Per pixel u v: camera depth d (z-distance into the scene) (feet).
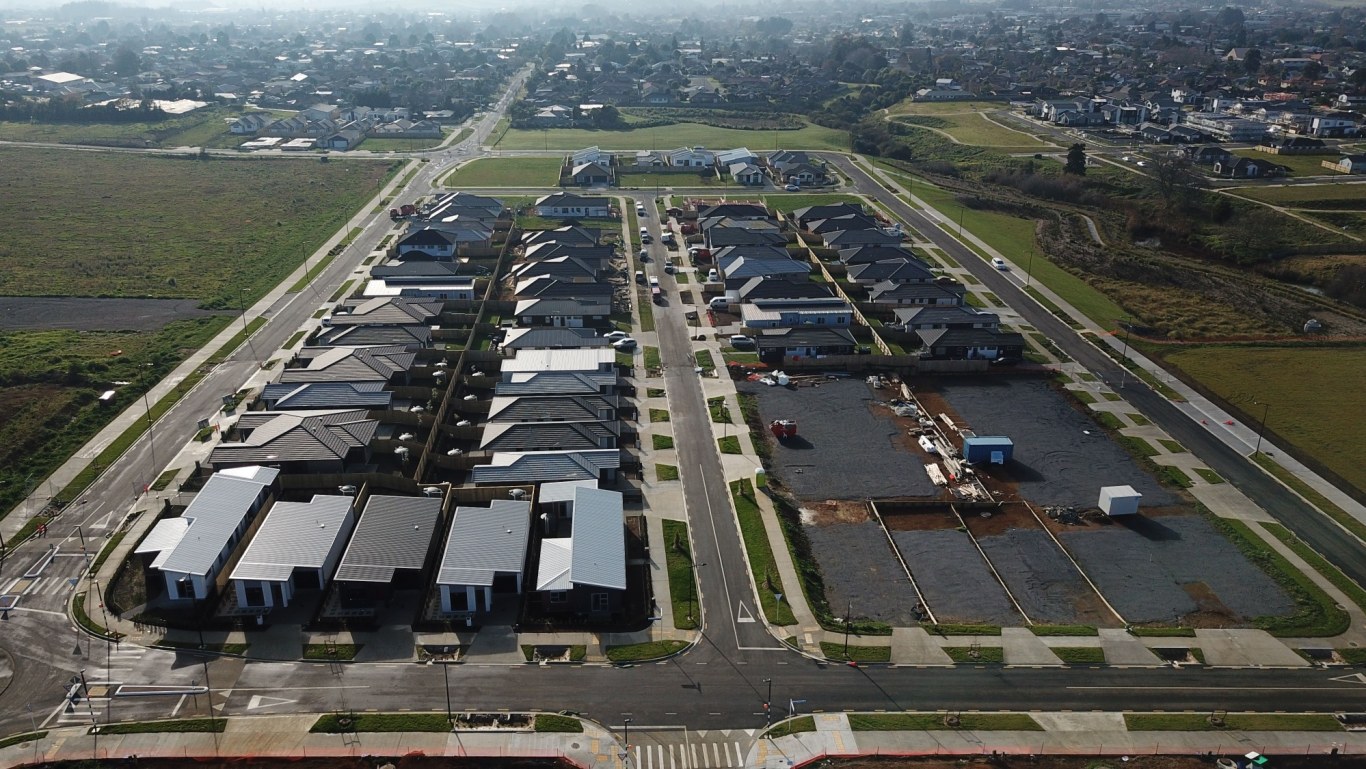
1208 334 456.45
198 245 569.64
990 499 306.96
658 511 293.23
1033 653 235.81
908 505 304.50
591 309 451.53
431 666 226.17
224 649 228.84
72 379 371.15
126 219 625.00
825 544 283.38
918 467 328.70
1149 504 307.78
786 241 578.25
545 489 285.84
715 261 545.44
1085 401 380.58
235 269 524.11
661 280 525.34
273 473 291.58
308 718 209.26
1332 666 233.76
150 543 251.60
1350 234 601.21
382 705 213.66
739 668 228.84
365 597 246.27
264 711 210.79
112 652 226.79
